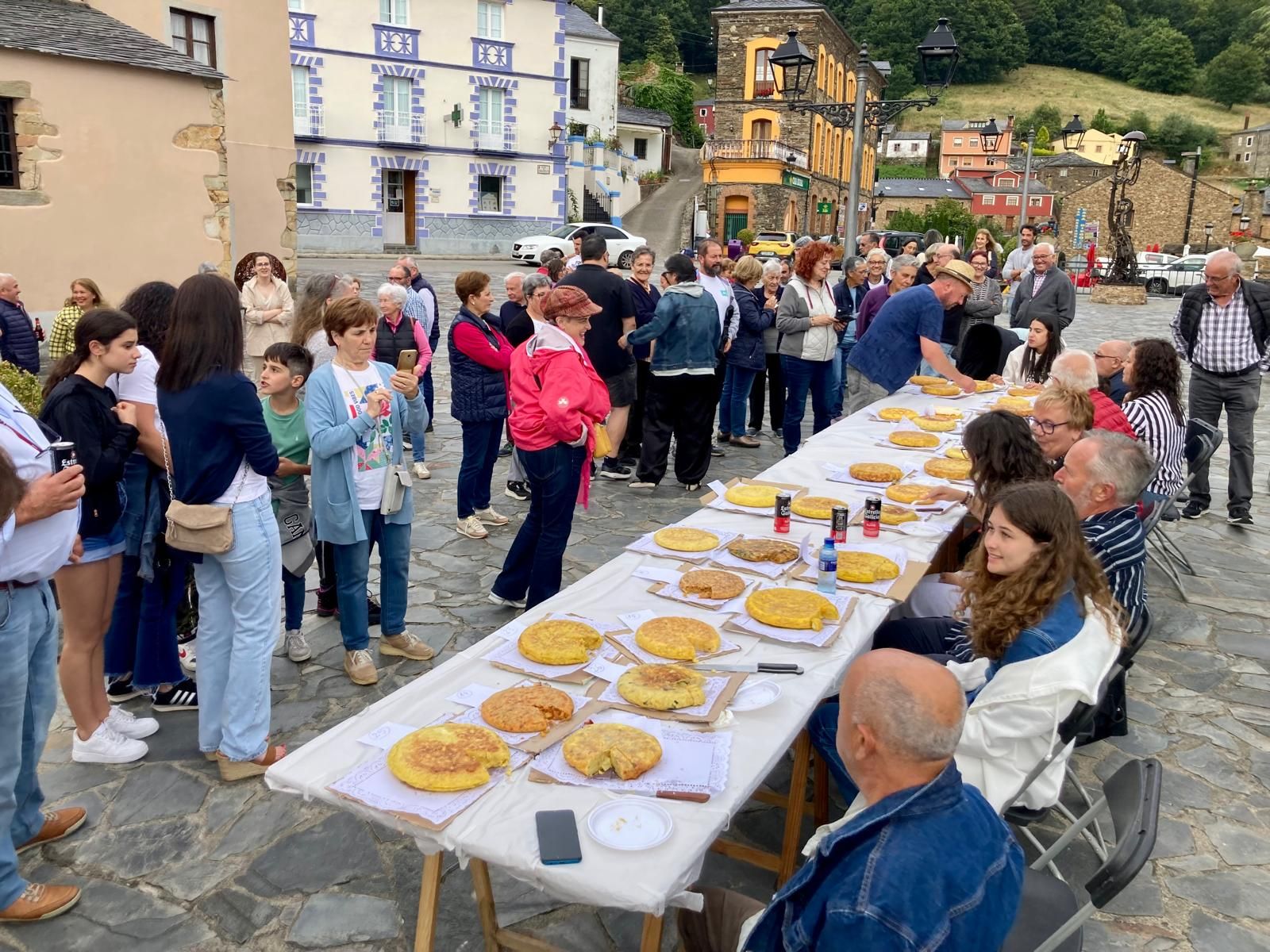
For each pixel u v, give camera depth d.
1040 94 107.19
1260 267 23.75
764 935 1.87
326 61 28.03
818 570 3.60
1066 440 4.39
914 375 7.81
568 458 4.68
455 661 2.82
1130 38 112.69
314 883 3.06
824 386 8.12
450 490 7.39
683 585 3.36
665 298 7.12
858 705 1.82
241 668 3.49
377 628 4.92
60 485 2.66
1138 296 26.64
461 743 2.31
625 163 42.53
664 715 2.51
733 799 2.17
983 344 8.44
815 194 44.66
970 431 3.88
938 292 7.04
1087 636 2.63
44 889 2.89
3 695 2.68
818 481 4.95
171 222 12.04
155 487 3.77
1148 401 5.30
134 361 3.36
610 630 3.05
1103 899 1.92
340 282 5.38
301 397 5.14
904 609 4.21
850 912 1.66
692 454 7.55
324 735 2.43
